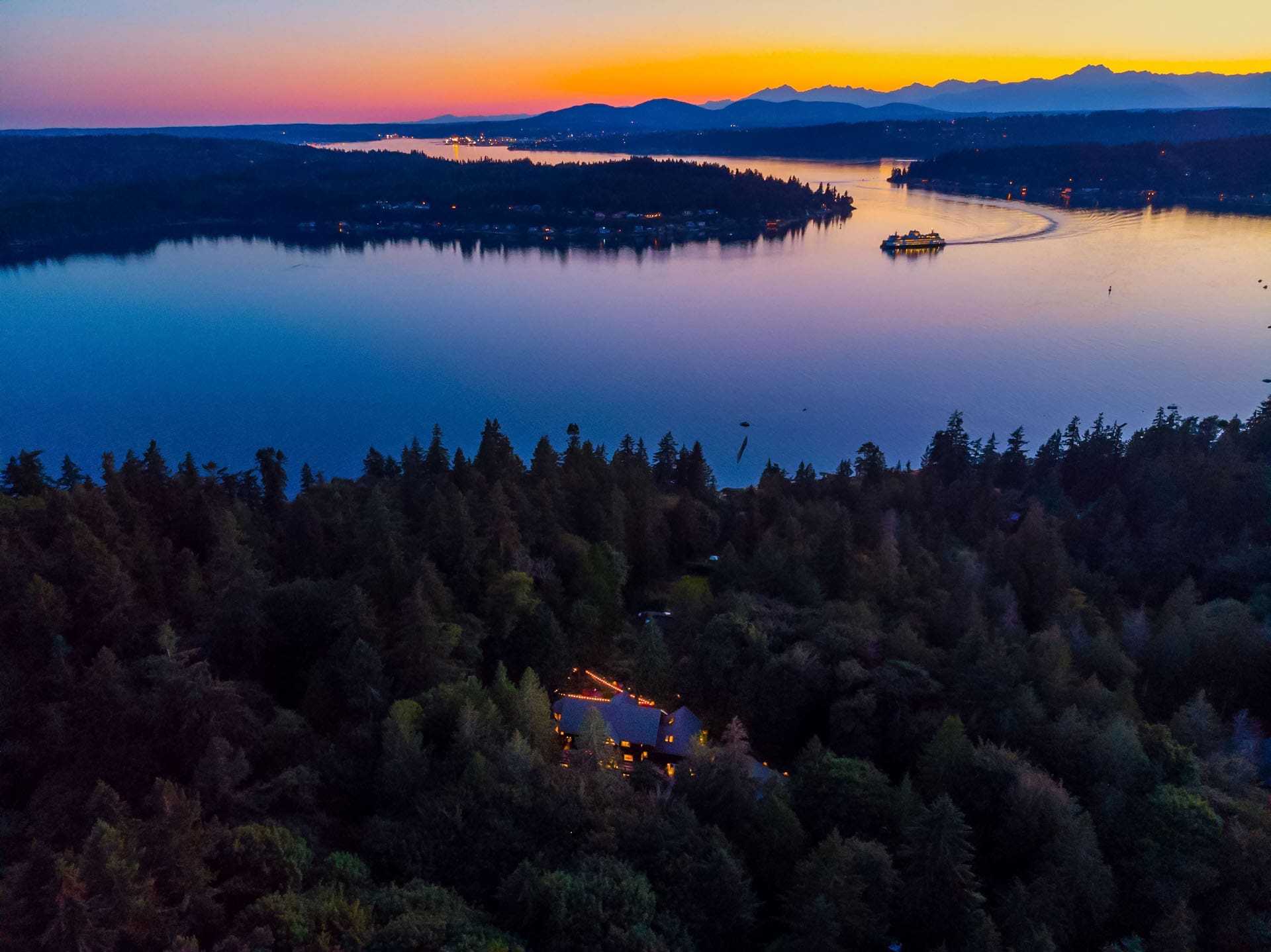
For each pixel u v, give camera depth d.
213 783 49.19
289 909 40.78
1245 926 53.00
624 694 79.00
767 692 74.88
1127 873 56.69
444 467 127.69
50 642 63.75
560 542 99.06
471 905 48.00
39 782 54.66
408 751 56.81
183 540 96.75
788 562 99.75
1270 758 69.50
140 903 38.28
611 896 45.84
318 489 116.12
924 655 76.88
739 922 49.34
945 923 50.31
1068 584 100.50
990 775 59.97
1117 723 62.19
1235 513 119.56
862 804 57.44
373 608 70.25
